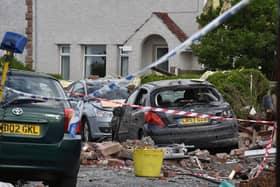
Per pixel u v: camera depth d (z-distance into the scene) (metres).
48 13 56.81
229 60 41.81
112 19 53.56
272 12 41.09
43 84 17.64
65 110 16.25
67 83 42.16
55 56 56.47
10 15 58.44
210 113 26.39
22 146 15.68
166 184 19.72
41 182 18.77
